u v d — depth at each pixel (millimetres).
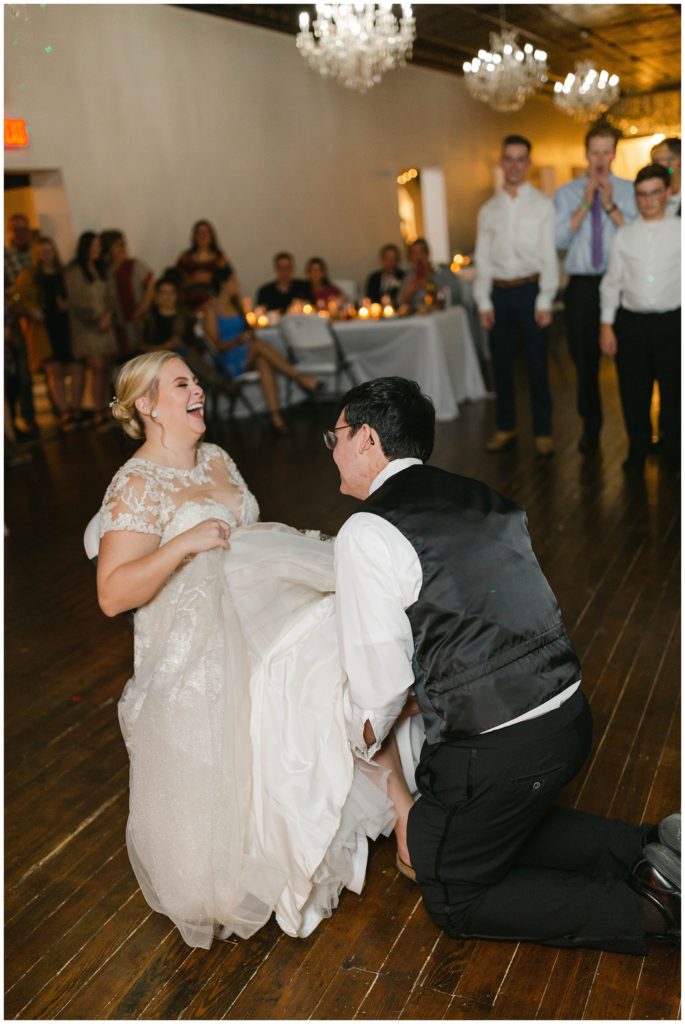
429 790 1806
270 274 10148
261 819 1953
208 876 1895
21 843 2428
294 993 1824
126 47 8180
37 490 5934
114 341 7805
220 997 1834
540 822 1995
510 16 11086
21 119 7262
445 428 6586
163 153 8656
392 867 2178
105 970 1945
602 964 1818
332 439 1937
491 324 5590
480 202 15008
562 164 18328
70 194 7762
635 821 2229
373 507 1778
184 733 1919
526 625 1729
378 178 12070
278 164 10172
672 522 4230
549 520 4422
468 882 1813
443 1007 1748
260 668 1989
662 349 4820
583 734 1795
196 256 7945
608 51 13836
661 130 18453
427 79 13070
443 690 1716
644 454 5070
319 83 10750
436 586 1703
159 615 2010
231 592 2057
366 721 1788
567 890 1796
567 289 5477
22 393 7375
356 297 9516
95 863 2320
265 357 7289
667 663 2982
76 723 3023
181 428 2096
